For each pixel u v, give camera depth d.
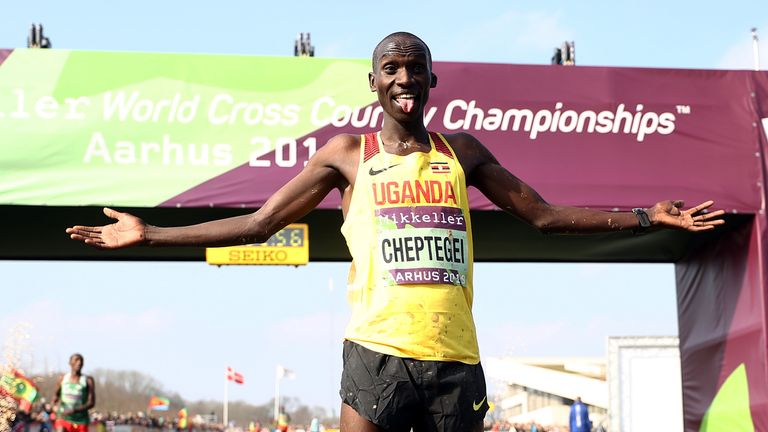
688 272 13.37
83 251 13.50
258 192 10.72
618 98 11.16
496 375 47.88
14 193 10.45
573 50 11.37
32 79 10.61
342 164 3.53
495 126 10.98
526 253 13.71
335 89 10.96
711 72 11.32
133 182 10.60
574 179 10.95
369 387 3.32
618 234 12.45
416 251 3.38
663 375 23.95
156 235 3.46
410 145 3.51
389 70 3.43
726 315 12.05
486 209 10.95
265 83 10.89
